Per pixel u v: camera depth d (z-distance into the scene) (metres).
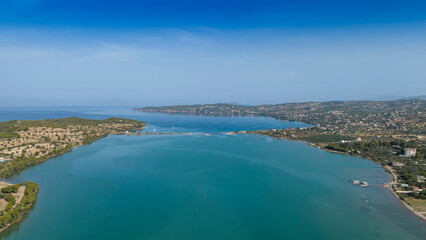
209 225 100.94
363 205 118.81
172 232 95.88
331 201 122.75
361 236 94.50
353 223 103.25
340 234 95.62
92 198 123.81
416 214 110.44
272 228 99.44
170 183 144.38
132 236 93.19
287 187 140.25
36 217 105.50
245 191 133.88
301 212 111.88
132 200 122.00
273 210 113.50
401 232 97.00
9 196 113.50
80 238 91.56
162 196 126.81
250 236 94.00
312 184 145.25
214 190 135.00
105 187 138.12
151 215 108.06
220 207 115.88
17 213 103.06
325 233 96.19
